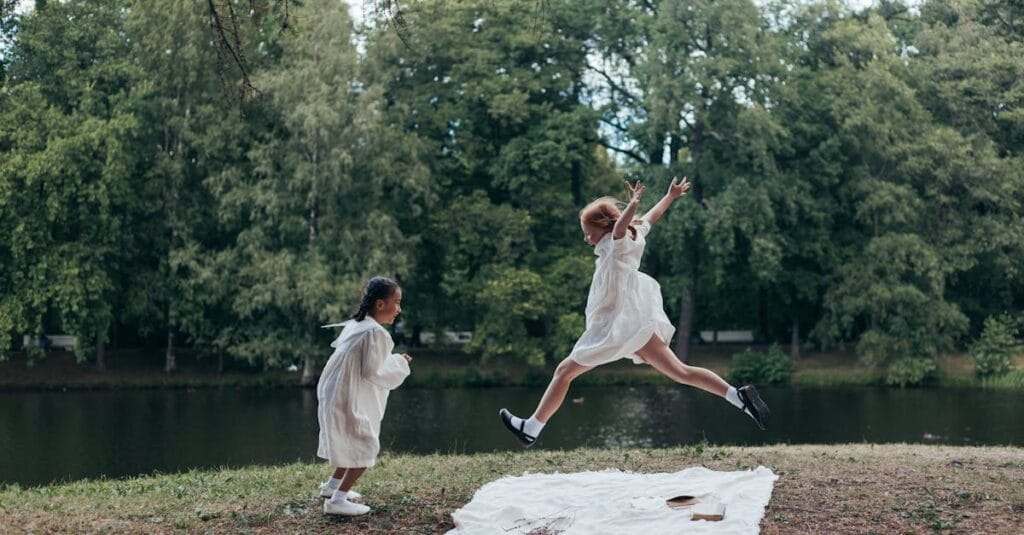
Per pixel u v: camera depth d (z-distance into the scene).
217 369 37.94
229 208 34.75
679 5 37.78
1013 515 7.37
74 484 11.23
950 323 37.06
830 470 9.36
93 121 33.59
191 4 34.44
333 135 34.59
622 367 38.66
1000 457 11.28
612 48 41.47
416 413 29.08
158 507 8.08
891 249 37.53
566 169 43.62
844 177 41.53
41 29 35.66
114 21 37.06
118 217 34.44
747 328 48.22
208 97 36.09
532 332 42.81
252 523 7.39
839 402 31.83
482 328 37.22
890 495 7.95
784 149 39.97
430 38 39.91
